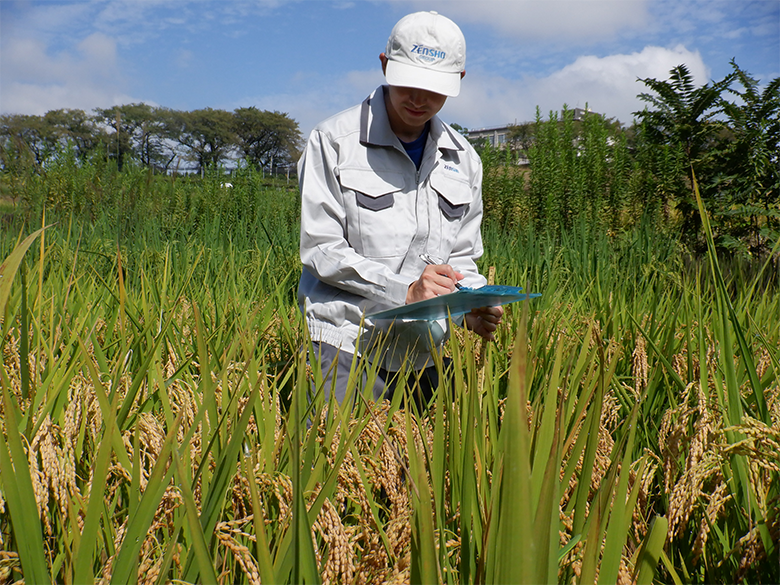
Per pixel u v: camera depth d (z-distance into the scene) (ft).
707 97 20.47
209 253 17.24
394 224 8.35
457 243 9.58
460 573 3.25
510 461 2.07
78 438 4.37
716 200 19.70
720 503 3.74
